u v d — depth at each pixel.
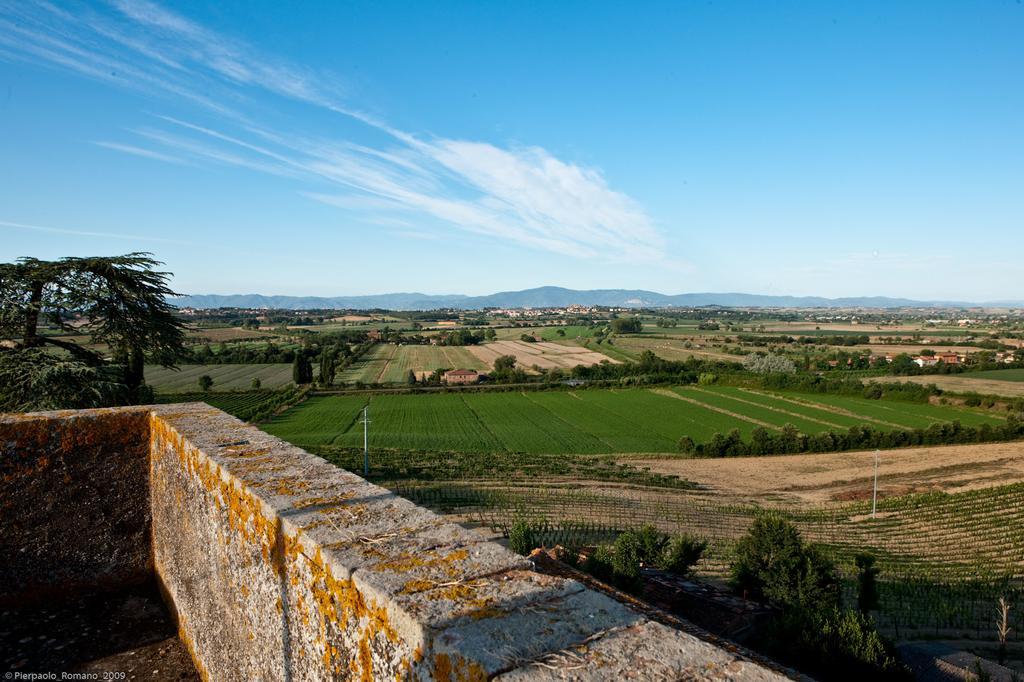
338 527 2.57
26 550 4.82
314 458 3.76
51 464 4.89
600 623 1.83
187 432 4.48
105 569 5.18
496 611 1.84
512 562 2.23
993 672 16.05
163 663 4.25
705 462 52.72
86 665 4.19
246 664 3.23
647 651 1.69
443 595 1.93
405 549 2.33
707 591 15.17
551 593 2.00
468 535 2.50
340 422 60.59
